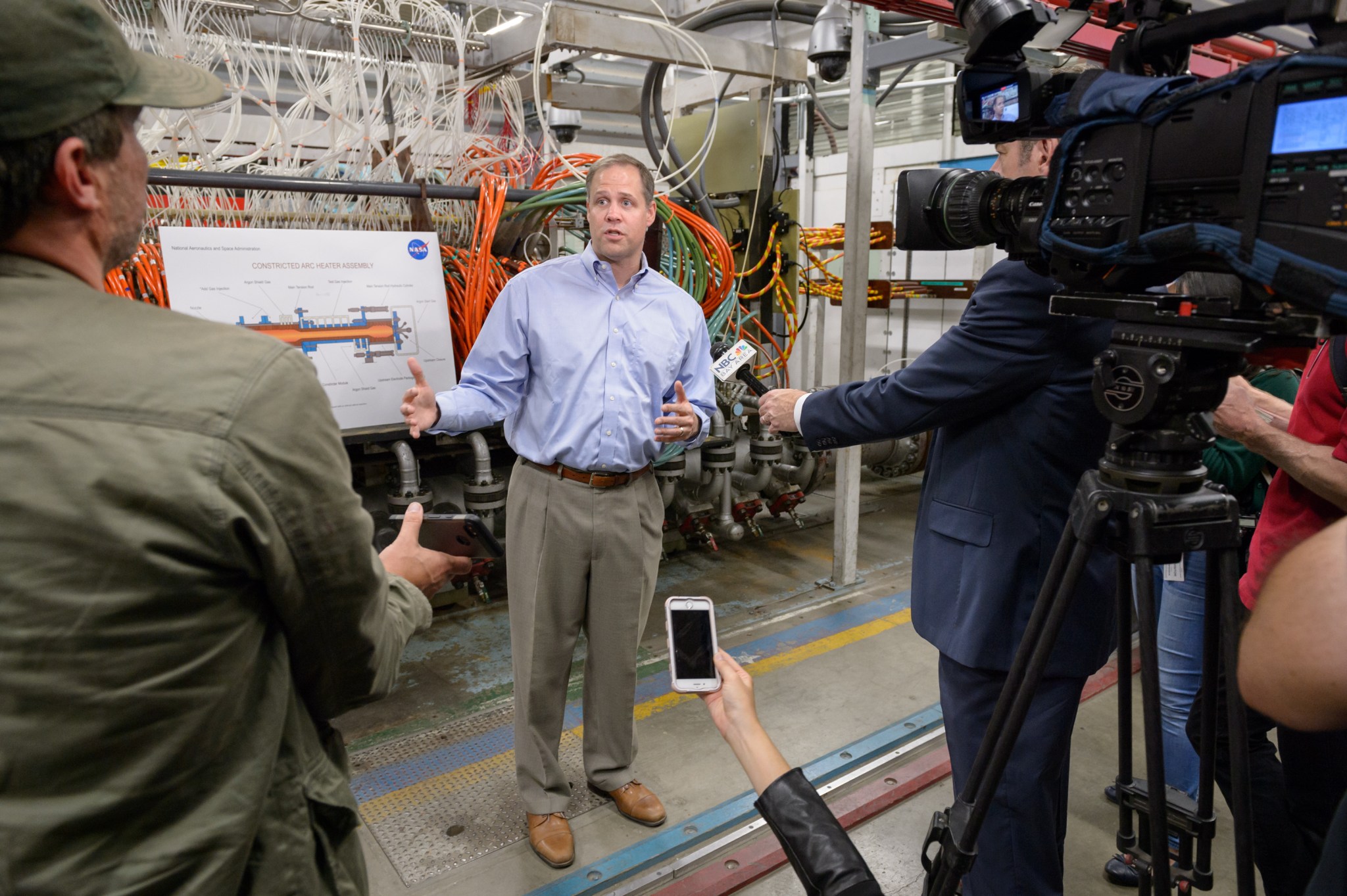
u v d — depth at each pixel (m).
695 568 4.18
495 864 2.08
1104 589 1.50
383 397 2.90
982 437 1.53
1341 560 0.59
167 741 0.68
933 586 1.60
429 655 3.25
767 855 2.11
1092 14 1.83
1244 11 0.89
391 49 3.09
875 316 6.48
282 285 2.70
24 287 0.67
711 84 3.96
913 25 3.43
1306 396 1.63
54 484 0.63
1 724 0.62
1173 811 1.21
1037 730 1.50
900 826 2.28
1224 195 0.84
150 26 2.58
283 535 0.71
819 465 4.32
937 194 1.32
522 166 3.40
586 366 2.02
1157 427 0.96
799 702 2.88
